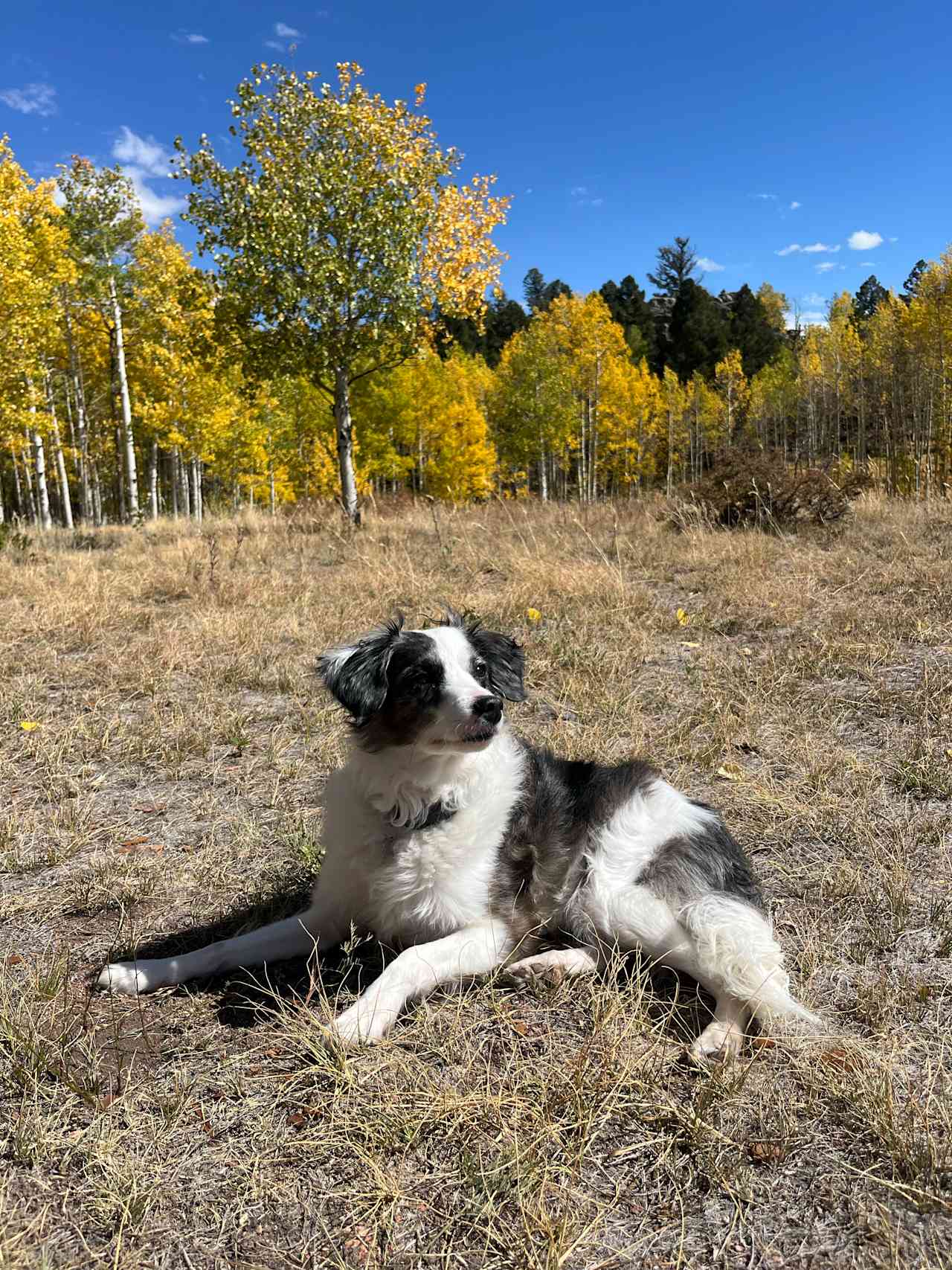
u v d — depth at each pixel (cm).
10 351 2273
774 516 1205
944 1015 269
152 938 331
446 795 295
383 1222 202
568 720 550
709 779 452
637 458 5256
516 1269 191
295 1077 245
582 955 303
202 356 1886
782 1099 237
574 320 4762
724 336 7625
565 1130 229
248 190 1527
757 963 264
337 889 312
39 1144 224
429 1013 276
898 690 555
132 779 480
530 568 937
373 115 1570
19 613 815
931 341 3781
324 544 1329
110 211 2820
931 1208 200
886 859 360
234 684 635
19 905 352
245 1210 207
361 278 1595
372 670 303
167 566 1084
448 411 4188
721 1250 194
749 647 679
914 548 953
